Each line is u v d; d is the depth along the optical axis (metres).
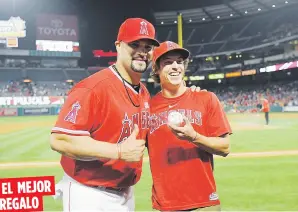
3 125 23.47
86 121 2.59
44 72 50.38
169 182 3.12
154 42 2.76
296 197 5.66
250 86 49.75
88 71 53.25
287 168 7.84
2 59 50.94
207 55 53.94
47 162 9.23
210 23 57.25
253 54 50.97
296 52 41.47
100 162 2.78
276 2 46.69
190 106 3.15
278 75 46.78
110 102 2.71
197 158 3.10
